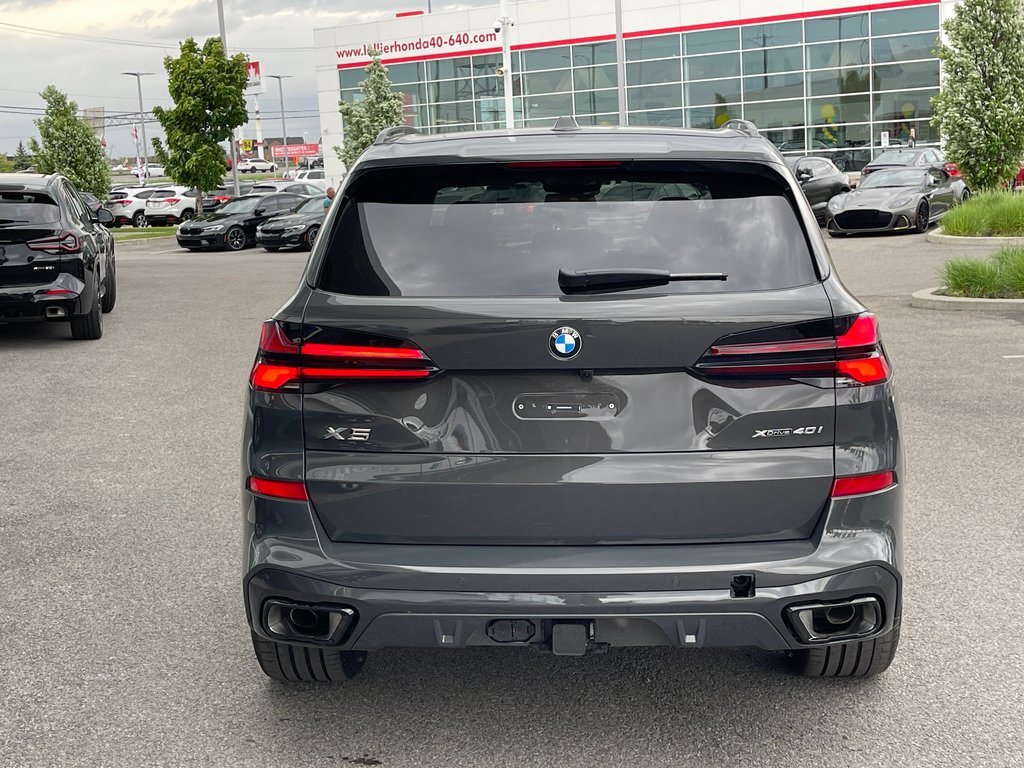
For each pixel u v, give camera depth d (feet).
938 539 16.94
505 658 13.20
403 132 12.65
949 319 38.50
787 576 9.80
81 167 139.33
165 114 121.39
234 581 16.06
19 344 40.22
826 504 10.02
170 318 47.32
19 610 15.07
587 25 151.94
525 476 9.84
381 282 10.21
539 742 11.10
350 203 10.80
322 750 11.03
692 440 9.82
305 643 10.36
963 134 79.20
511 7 156.35
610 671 12.75
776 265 10.18
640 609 9.74
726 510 9.87
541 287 9.98
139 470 22.53
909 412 25.16
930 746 10.84
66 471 22.57
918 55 135.85
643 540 9.89
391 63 166.81
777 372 9.83
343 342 9.93
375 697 12.21
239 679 12.75
